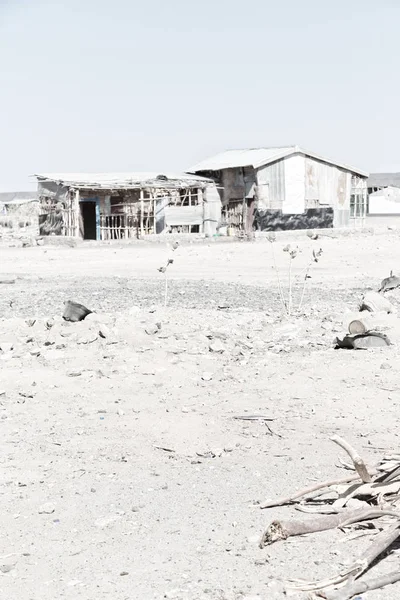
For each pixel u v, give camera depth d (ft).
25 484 21.84
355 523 17.58
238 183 160.76
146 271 93.76
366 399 29.86
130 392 31.68
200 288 71.26
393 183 251.39
